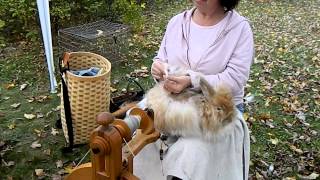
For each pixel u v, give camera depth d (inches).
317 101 153.6
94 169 55.1
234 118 70.4
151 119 63.9
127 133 55.5
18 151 114.9
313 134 130.6
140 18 215.9
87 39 166.7
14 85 153.9
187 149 68.2
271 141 125.2
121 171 55.6
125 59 179.9
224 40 76.3
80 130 113.1
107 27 181.8
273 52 204.5
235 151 74.3
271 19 266.2
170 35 81.0
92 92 108.4
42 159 112.0
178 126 68.2
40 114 134.3
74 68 117.3
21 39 195.8
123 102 119.5
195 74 69.5
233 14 77.9
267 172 110.2
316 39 228.7
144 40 206.1
